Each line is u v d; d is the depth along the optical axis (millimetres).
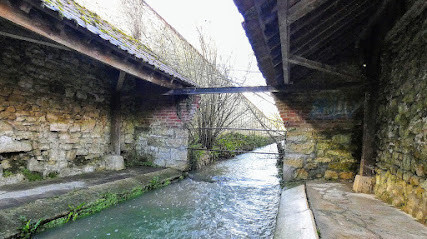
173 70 5184
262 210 3449
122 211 3178
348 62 4176
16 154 3330
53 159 3818
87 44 2789
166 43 7359
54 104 3840
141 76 3838
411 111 2447
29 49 3443
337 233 1876
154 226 2811
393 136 2881
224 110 7883
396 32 2883
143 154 5609
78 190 3143
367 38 3760
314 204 2709
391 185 2814
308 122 4367
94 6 5445
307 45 3227
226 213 3314
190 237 2592
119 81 4508
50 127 3766
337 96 4191
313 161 4320
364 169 3475
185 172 5348
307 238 1843
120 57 3352
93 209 3023
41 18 2205
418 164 2227
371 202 2824
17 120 3295
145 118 5617
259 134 12484
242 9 1874
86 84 4457
